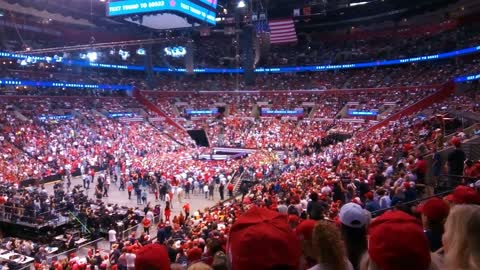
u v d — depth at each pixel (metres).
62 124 48.41
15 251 20.17
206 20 37.69
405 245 2.59
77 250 20.80
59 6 46.16
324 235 3.16
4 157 36.25
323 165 28.28
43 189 29.95
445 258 2.77
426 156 17.47
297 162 37.38
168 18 35.94
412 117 42.66
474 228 2.60
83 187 35.38
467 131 24.58
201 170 36.16
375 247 2.71
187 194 33.16
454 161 13.19
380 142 29.94
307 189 18.27
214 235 11.47
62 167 38.06
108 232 22.72
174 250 10.42
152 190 34.00
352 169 20.78
